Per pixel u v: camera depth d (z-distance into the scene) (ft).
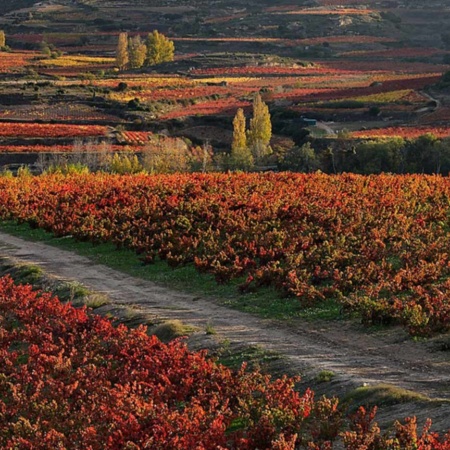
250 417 81.76
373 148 431.02
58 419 88.58
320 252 164.45
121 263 191.21
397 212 204.74
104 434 79.41
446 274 145.89
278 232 181.88
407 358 104.22
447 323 112.57
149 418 81.05
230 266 167.73
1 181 330.34
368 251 161.58
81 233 220.23
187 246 185.57
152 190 261.65
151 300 152.76
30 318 134.21
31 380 101.96
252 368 105.29
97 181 302.25
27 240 233.35
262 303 141.38
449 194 229.04
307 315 130.31
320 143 546.26
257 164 473.67
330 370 99.19
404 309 118.52
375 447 69.97
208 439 75.56
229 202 224.74
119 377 100.63
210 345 116.06
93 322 123.54
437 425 77.05
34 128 627.87
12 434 87.15
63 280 173.58
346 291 139.23
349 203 216.54
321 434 76.74
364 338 115.44
